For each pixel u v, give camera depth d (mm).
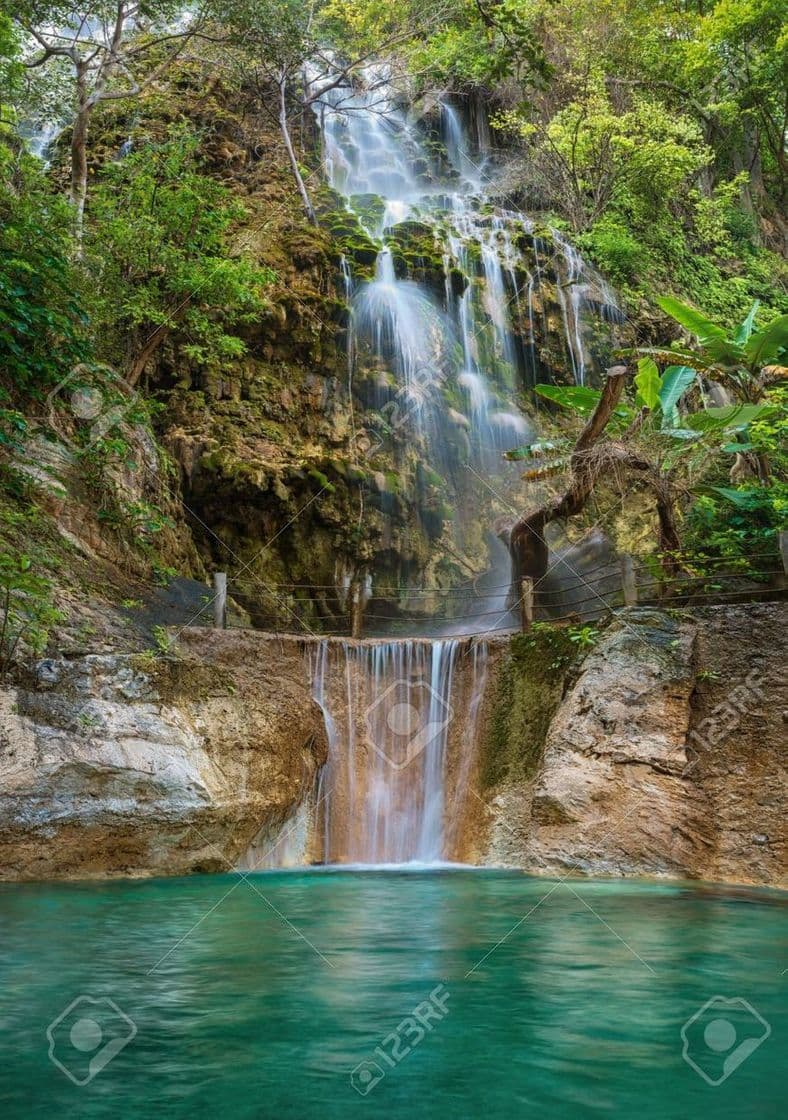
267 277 16594
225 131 23938
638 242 26156
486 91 29250
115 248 15766
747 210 31047
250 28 22266
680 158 26047
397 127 28734
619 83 28734
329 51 27891
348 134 27766
